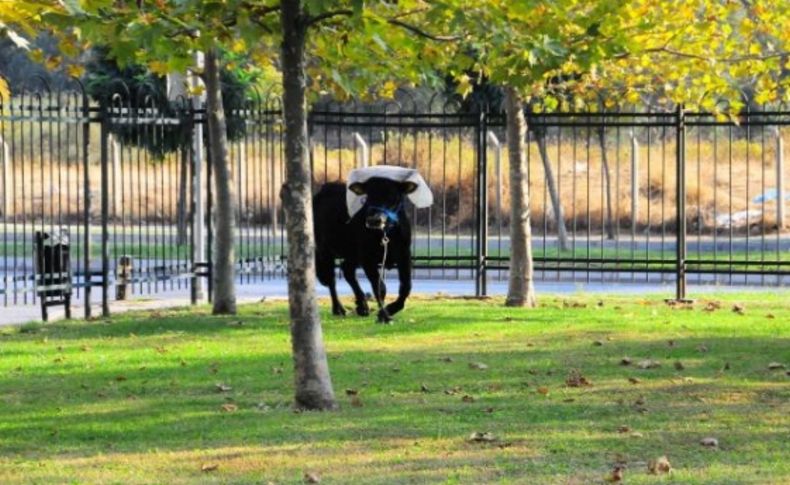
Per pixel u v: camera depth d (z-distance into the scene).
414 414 11.71
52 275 19.75
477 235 22.73
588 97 22.56
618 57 17.81
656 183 37.94
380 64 12.89
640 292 24.00
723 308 20.42
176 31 10.70
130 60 11.26
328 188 19.38
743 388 13.05
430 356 15.29
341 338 16.92
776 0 19.02
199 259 22.20
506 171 37.84
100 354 15.80
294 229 11.94
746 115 22.19
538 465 9.69
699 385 13.24
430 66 13.05
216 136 19.83
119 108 20.28
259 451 10.30
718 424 11.20
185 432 11.09
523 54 11.65
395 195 18.20
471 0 11.42
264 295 24.12
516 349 15.82
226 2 10.78
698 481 9.12
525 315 19.34
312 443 10.57
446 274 30.09
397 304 18.80
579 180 38.94
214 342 16.75
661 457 9.66
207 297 22.45
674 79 20.94
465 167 37.78
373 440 10.64
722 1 21.08
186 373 14.28
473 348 15.94
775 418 11.46
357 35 12.33
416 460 9.89
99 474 9.61
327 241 19.19
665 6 18.67
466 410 11.91
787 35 19.28
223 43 13.10
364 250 18.41
